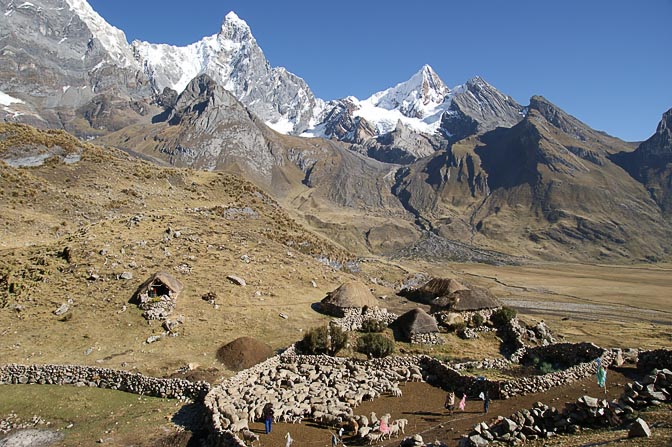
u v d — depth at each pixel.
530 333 50.06
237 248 65.31
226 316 47.12
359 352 41.34
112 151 107.38
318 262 72.31
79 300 46.44
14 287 47.25
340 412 28.53
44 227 65.50
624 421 21.69
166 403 31.20
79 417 29.56
